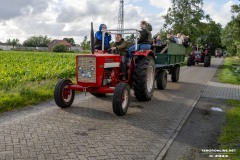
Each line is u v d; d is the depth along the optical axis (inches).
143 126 230.7
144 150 181.3
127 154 174.2
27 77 424.5
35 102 297.1
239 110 289.9
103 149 179.9
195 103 323.6
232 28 1223.5
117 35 305.7
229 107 308.7
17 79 399.9
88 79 267.3
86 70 267.4
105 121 240.4
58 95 269.0
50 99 317.7
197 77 583.8
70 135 203.0
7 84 362.9
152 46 450.6
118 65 294.8
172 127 231.1
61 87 270.7
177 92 392.8
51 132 207.9
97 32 323.3
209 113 281.7
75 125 226.5
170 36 496.4
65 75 487.5
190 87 441.1
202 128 232.5
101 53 289.9
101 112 269.4
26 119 238.7
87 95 350.3
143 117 257.8
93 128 220.7
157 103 319.0
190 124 243.4
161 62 409.4
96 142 191.3
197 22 1230.9
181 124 240.2
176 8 1246.3
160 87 407.8
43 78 452.1
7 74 450.0
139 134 211.0
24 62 725.9
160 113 274.5
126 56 310.5
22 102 288.0
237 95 378.9
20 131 208.1
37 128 215.9
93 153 173.3
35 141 189.3
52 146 181.8
